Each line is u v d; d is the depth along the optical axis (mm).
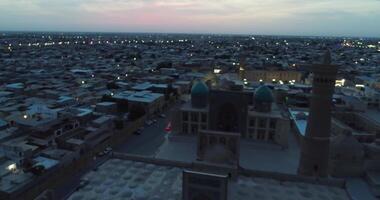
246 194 30219
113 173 34188
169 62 191125
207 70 172000
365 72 163125
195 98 73625
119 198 29375
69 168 52312
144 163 36812
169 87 115562
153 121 86625
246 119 69312
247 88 109250
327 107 41906
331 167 53406
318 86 41750
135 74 144875
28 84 111375
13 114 69438
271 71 150125
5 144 53938
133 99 92625
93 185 31734
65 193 46906
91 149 59969
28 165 49094
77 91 102000
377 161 53219
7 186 43344
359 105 89125
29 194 44062
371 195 47531
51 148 57250
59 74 136875
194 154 63719
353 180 51781
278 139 67625
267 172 34125
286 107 96312
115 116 79562
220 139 40938
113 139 68062
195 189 26297
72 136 62344
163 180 32812
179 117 72875
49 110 71188
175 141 71375
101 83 120062
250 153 64938
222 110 70000
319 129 42344
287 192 31078
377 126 70750
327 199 30047
